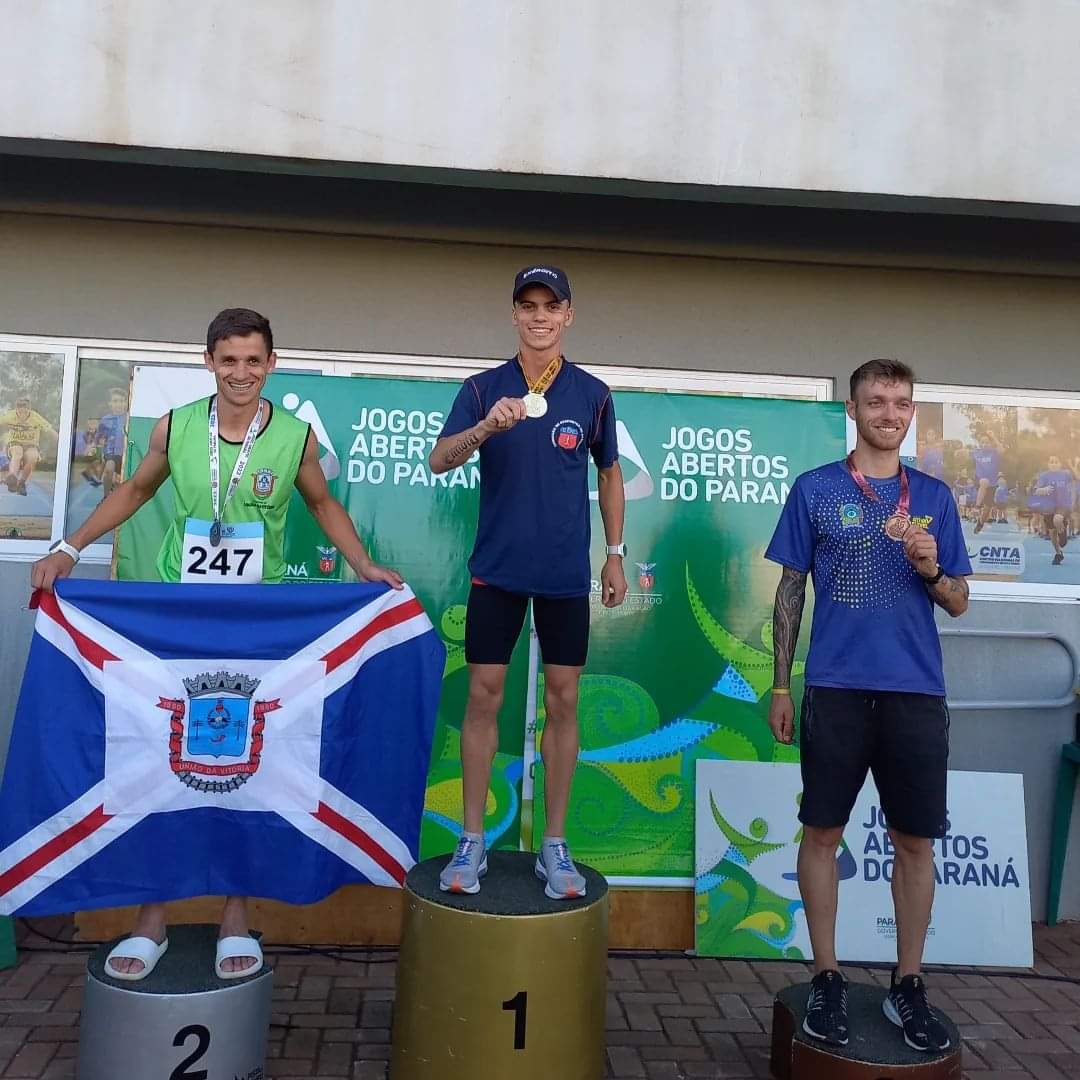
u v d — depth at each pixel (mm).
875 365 2756
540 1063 2375
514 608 2695
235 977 2438
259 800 2594
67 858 2482
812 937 2699
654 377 4199
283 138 3525
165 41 3508
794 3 3711
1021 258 4266
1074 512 4355
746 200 3797
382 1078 2639
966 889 3688
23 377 4031
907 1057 2441
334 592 2670
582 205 4066
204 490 2621
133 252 4027
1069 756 4094
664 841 3697
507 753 3664
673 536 3826
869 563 2695
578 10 3637
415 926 2473
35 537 4020
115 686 2545
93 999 2363
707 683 3777
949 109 3730
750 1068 2773
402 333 4082
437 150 3576
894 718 2654
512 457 2625
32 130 3455
